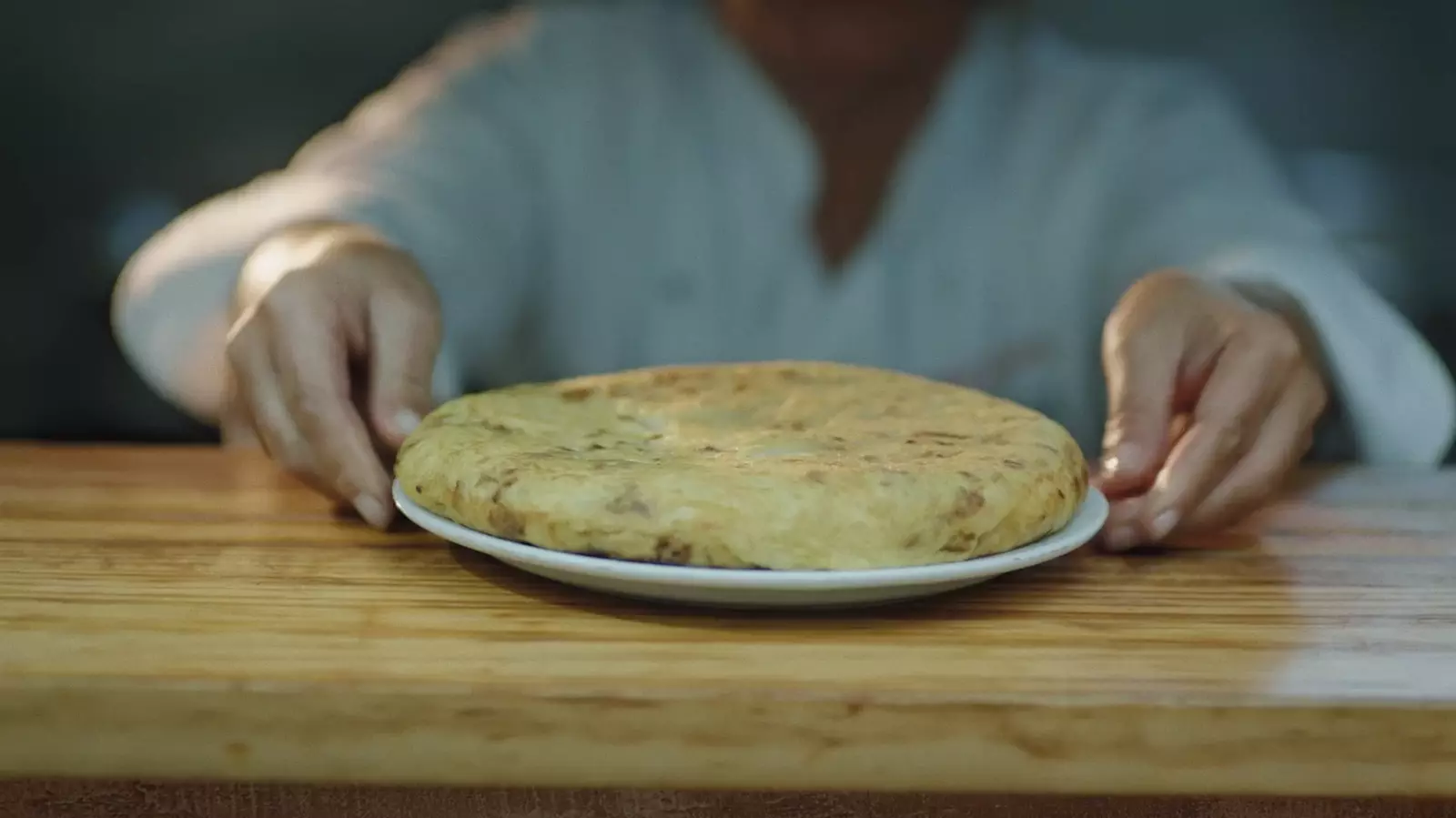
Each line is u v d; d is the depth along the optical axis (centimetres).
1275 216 118
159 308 86
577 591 54
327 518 64
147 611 50
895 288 137
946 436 59
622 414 62
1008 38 137
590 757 43
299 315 62
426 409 64
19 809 45
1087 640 49
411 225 108
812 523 48
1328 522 67
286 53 141
